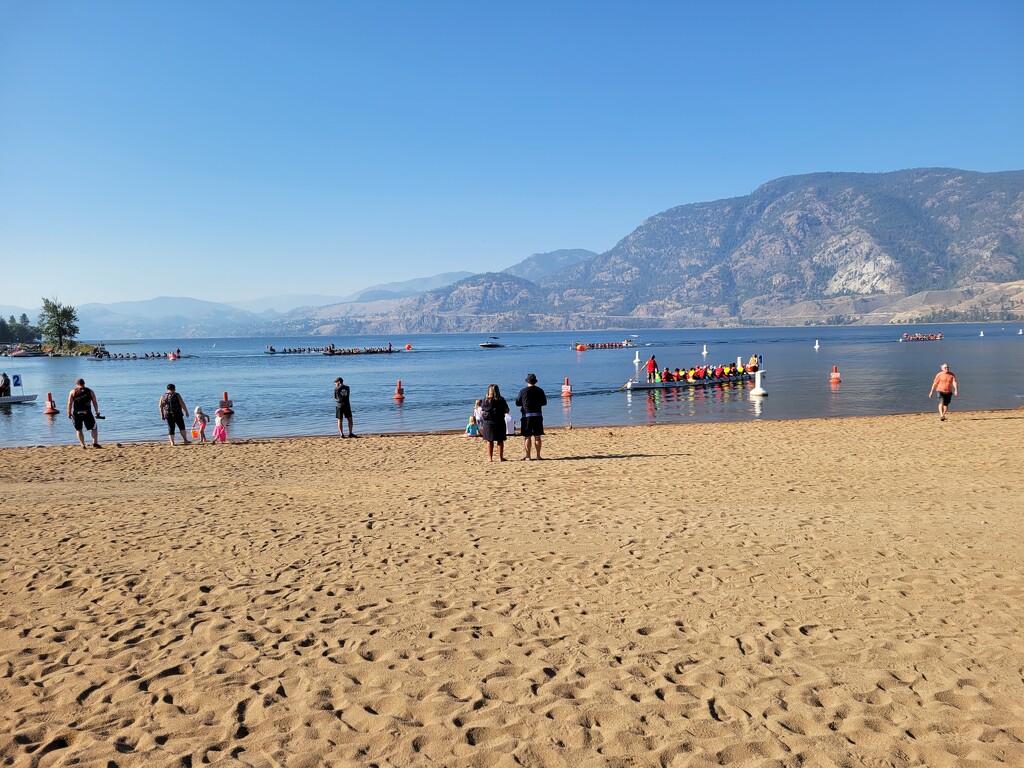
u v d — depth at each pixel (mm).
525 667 5270
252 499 12422
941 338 145375
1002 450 16141
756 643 5594
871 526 9195
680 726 4387
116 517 11023
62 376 72625
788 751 4086
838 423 24094
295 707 4750
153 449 20891
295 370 77188
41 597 7180
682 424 25469
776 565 7594
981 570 7273
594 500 11398
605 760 4047
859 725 4344
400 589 7156
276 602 6863
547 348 143500
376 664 5387
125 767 4086
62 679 5285
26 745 4375
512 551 8422
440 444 20969
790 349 109625
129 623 6398
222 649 5754
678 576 7312
